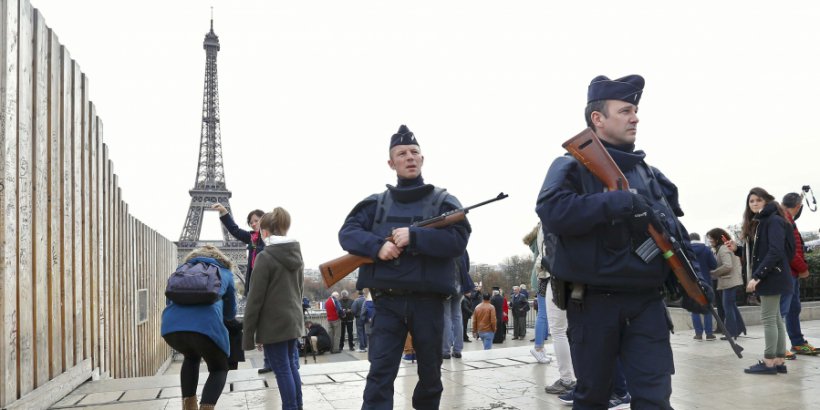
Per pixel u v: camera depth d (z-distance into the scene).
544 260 2.72
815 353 6.84
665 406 2.35
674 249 2.47
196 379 4.50
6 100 4.53
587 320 2.54
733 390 5.04
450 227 3.27
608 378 2.53
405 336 3.32
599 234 2.48
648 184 2.71
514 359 7.35
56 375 5.68
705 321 8.77
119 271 9.89
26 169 4.98
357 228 3.38
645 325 2.47
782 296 6.11
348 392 5.60
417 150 3.53
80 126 6.81
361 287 3.31
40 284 5.30
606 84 2.80
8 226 4.55
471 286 6.21
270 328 4.35
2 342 4.40
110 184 8.95
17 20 4.80
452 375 6.25
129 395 5.75
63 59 6.12
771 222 5.64
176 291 4.27
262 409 4.98
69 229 6.25
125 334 10.49
